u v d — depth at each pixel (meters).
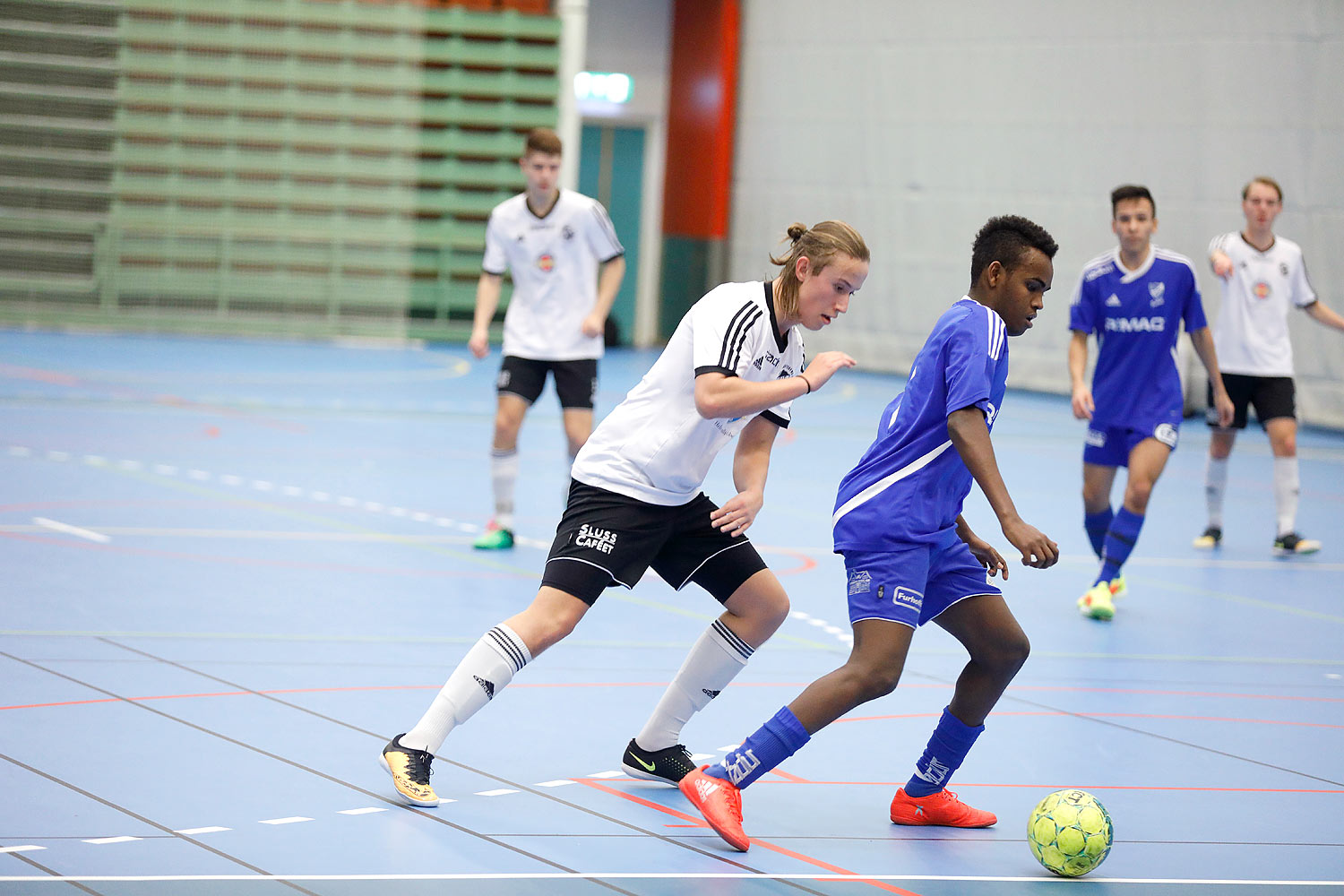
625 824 5.98
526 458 17.89
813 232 5.93
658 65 35.41
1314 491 18.31
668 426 6.14
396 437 18.77
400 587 10.52
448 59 32.38
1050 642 9.98
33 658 8.02
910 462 5.91
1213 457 14.25
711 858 5.62
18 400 19.91
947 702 8.26
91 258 31.05
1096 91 27.75
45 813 5.64
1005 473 18.30
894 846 5.92
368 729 7.09
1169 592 11.93
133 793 5.95
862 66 31.56
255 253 32.00
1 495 13.20
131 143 31.03
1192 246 26.53
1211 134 26.11
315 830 5.65
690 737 7.32
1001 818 6.38
